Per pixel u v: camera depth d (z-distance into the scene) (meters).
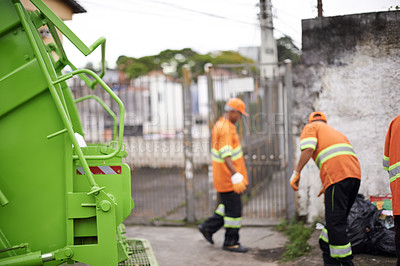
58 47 4.44
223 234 6.45
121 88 8.04
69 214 3.40
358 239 4.78
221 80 7.21
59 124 3.45
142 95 8.48
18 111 3.41
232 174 5.43
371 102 5.69
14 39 3.41
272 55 9.40
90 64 8.09
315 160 4.54
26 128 3.42
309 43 5.92
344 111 5.81
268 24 7.11
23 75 3.40
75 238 3.52
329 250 4.44
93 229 3.48
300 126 6.14
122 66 27.22
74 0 6.07
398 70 5.57
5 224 3.42
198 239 6.19
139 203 8.35
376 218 4.83
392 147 3.67
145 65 29.11
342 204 4.24
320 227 5.86
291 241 5.75
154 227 6.87
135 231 6.65
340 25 5.77
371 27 5.63
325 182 4.34
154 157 10.74
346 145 4.39
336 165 4.27
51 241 3.45
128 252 4.50
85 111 8.27
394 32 5.55
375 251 4.79
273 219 6.90
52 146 3.44
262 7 6.97
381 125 5.65
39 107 3.43
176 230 6.69
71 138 3.35
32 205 3.44
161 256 5.45
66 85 4.59
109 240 3.40
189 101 6.96
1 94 3.37
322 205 6.16
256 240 6.01
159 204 8.20
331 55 5.84
